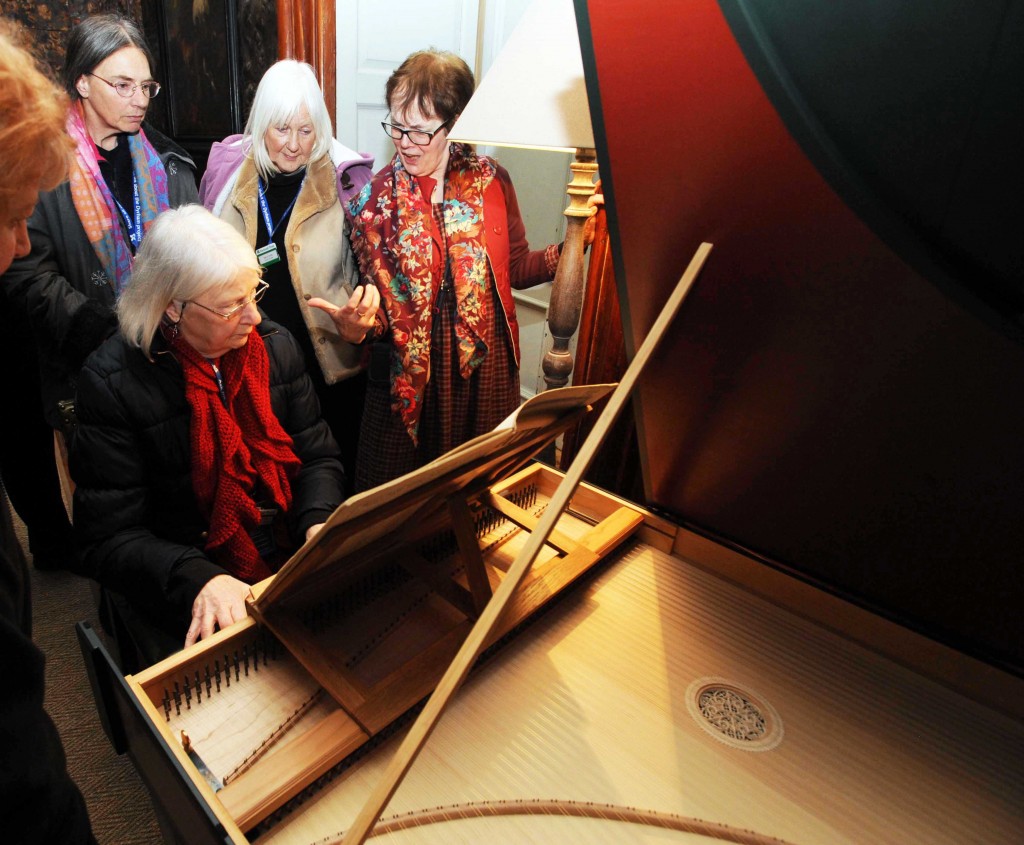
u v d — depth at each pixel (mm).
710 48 750
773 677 1189
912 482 1014
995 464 905
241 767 936
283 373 1639
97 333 1785
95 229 1862
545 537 875
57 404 1841
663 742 1058
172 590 1347
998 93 633
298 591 1118
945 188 713
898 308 832
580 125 1389
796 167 778
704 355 1079
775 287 919
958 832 965
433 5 2910
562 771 998
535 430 1138
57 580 2377
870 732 1104
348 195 2180
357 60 2854
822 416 1027
